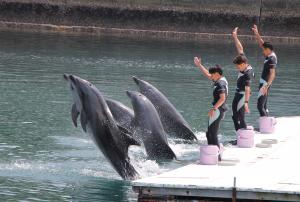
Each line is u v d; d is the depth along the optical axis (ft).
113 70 206.90
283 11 316.40
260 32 315.99
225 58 247.91
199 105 156.35
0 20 315.78
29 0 315.99
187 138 123.03
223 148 103.35
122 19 316.19
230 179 87.61
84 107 102.42
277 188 82.79
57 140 118.93
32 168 101.04
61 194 89.56
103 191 91.66
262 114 125.29
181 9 316.19
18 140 117.39
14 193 89.10
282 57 259.80
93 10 316.19
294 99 171.42
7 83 174.09
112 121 102.32
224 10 316.60
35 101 151.74
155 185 84.43
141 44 280.31
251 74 113.39
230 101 168.76
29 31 306.35
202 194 83.82
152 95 124.26
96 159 108.06
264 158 101.71
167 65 224.53
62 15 315.78
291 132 124.47
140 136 112.37
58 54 237.86
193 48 274.77
